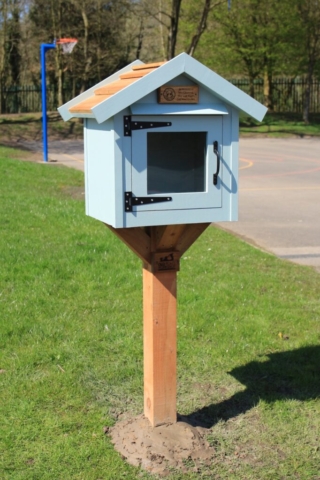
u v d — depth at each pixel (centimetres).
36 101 3709
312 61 3316
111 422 374
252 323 532
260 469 340
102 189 323
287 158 2159
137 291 602
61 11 3269
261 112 317
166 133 312
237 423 383
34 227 851
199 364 458
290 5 3097
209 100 315
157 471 329
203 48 3284
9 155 2052
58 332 499
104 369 443
